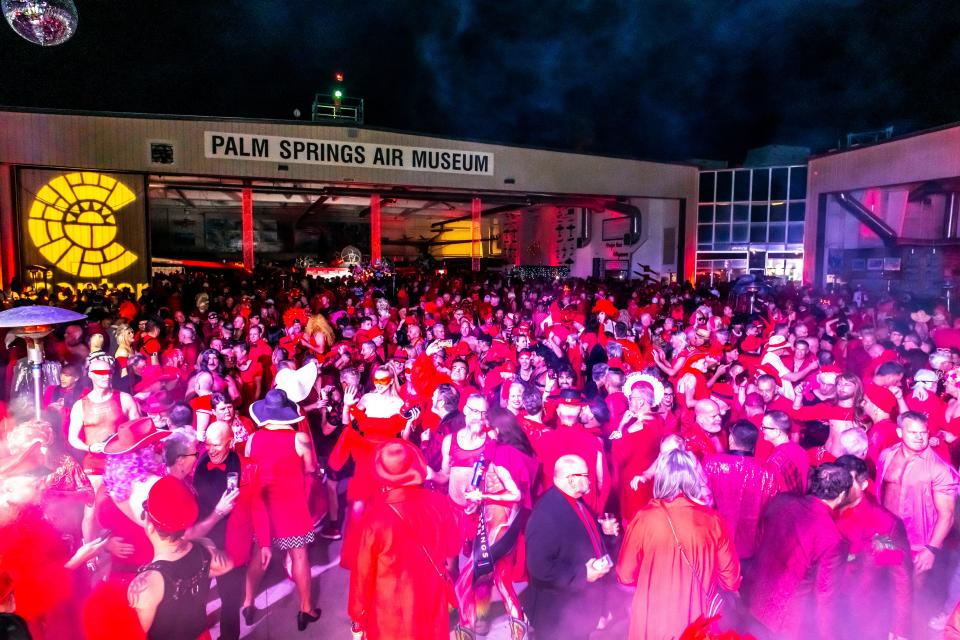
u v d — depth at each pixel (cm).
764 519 301
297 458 382
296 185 2506
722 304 1576
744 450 367
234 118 2005
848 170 2125
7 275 1812
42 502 262
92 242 1900
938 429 456
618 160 2592
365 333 893
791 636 281
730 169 2738
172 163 1952
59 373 544
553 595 310
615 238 3117
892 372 453
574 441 397
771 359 625
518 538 367
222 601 350
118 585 237
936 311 918
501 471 350
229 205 3897
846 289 1880
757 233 2722
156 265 3662
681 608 264
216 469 354
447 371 626
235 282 1973
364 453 399
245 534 354
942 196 2292
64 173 1859
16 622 169
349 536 399
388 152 2198
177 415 393
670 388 510
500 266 4241
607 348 699
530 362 626
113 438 330
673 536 267
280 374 537
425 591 271
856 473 290
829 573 276
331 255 4575
